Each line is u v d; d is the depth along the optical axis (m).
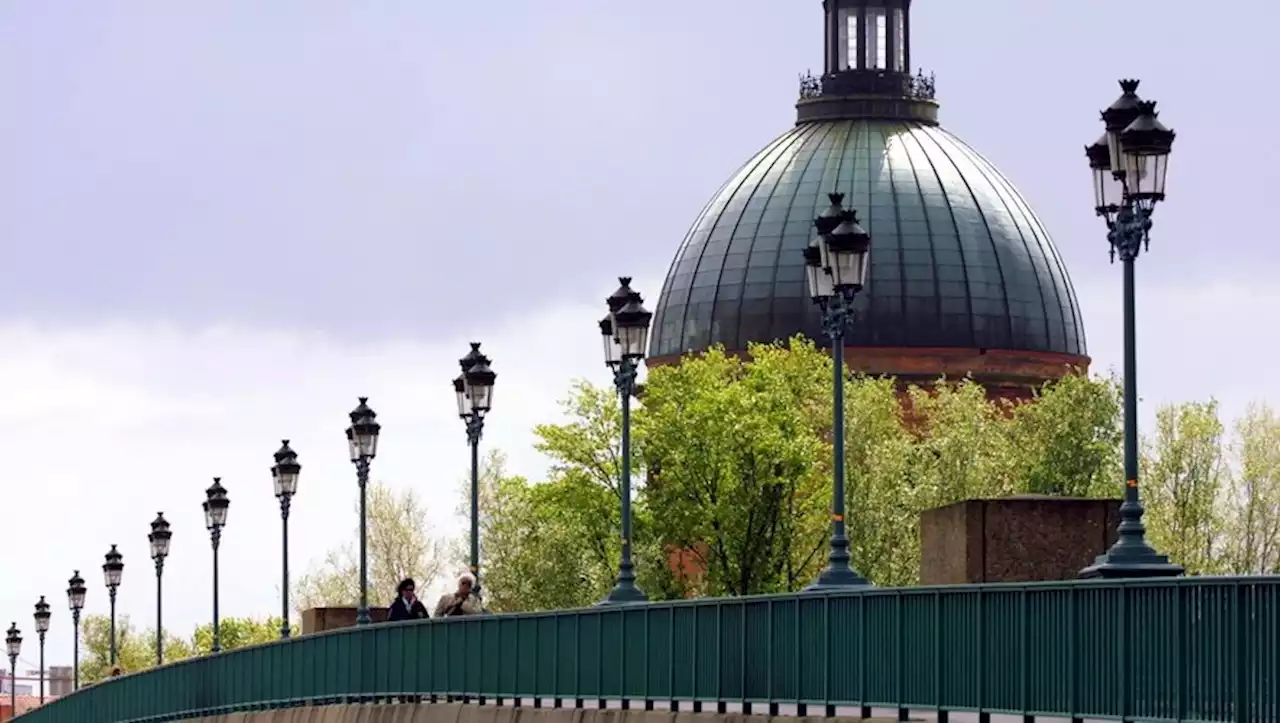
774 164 152.38
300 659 72.75
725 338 149.00
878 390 129.12
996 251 150.00
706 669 45.44
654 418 112.31
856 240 49.06
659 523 110.19
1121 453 116.56
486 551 121.88
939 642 36.81
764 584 109.06
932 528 52.41
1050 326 150.50
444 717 59.53
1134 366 40.06
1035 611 33.97
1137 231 40.59
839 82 153.88
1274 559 105.94
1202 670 29.89
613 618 50.16
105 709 100.75
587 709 50.41
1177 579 30.44
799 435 110.94
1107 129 42.12
